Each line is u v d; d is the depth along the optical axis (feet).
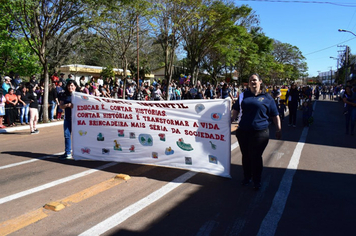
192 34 86.33
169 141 18.24
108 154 20.01
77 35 48.98
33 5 36.11
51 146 26.50
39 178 17.19
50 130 36.14
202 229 11.26
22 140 29.53
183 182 16.40
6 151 24.34
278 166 19.93
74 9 40.47
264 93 15.01
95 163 20.34
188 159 17.85
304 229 11.32
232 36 90.17
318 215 12.52
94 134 20.31
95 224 11.57
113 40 56.18
